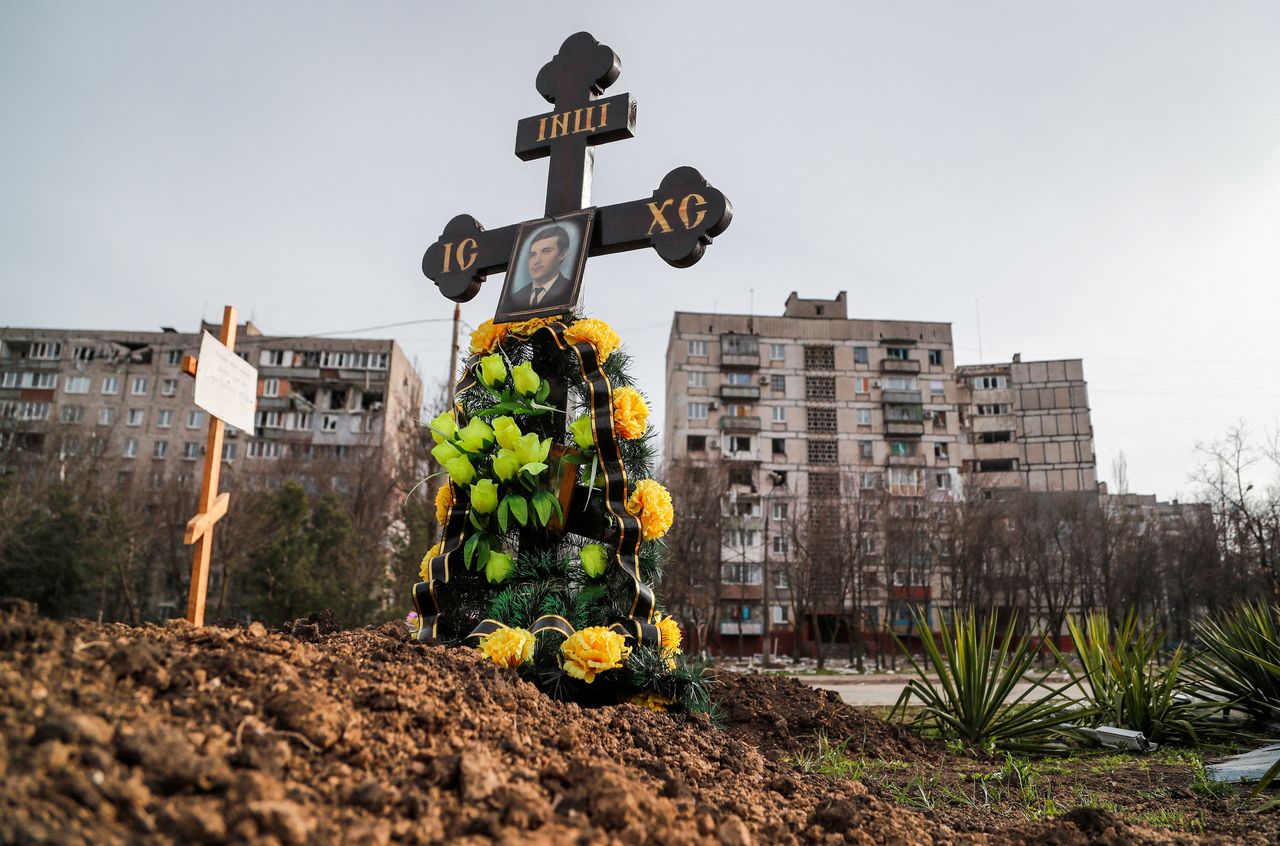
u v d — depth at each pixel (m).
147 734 1.59
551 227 5.07
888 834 2.35
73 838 1.25
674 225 4.80
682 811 2.08
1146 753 5.18
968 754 5.10
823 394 55.34
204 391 5.18
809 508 44.62
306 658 2.46
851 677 25.66
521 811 1.77
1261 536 36.47
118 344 56.72
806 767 3.85
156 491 43.72
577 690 3.93
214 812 1.46
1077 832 2.52
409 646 3.02
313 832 1.50
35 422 51.56
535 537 4.47
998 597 44.19
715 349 55.44
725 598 49.78
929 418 55.09
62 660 1.87
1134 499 59.84
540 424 4.63
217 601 35.12
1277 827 2.90
